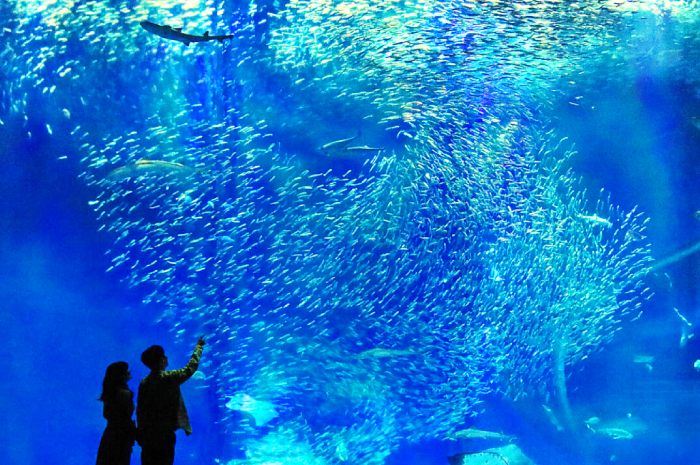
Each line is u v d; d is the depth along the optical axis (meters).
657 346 19.20
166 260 14.44
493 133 15.81
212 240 15.02
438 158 15.35
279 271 15.62
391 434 13.17
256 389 14.15
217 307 14.95
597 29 15.13
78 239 17.16
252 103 16.45
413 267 15.19
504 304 15.02
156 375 5.40
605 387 17.70
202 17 15.43
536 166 17.27
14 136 16.56
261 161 16.69
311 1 15.05
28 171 16.89
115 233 16.81
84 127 16.55
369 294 15.10
